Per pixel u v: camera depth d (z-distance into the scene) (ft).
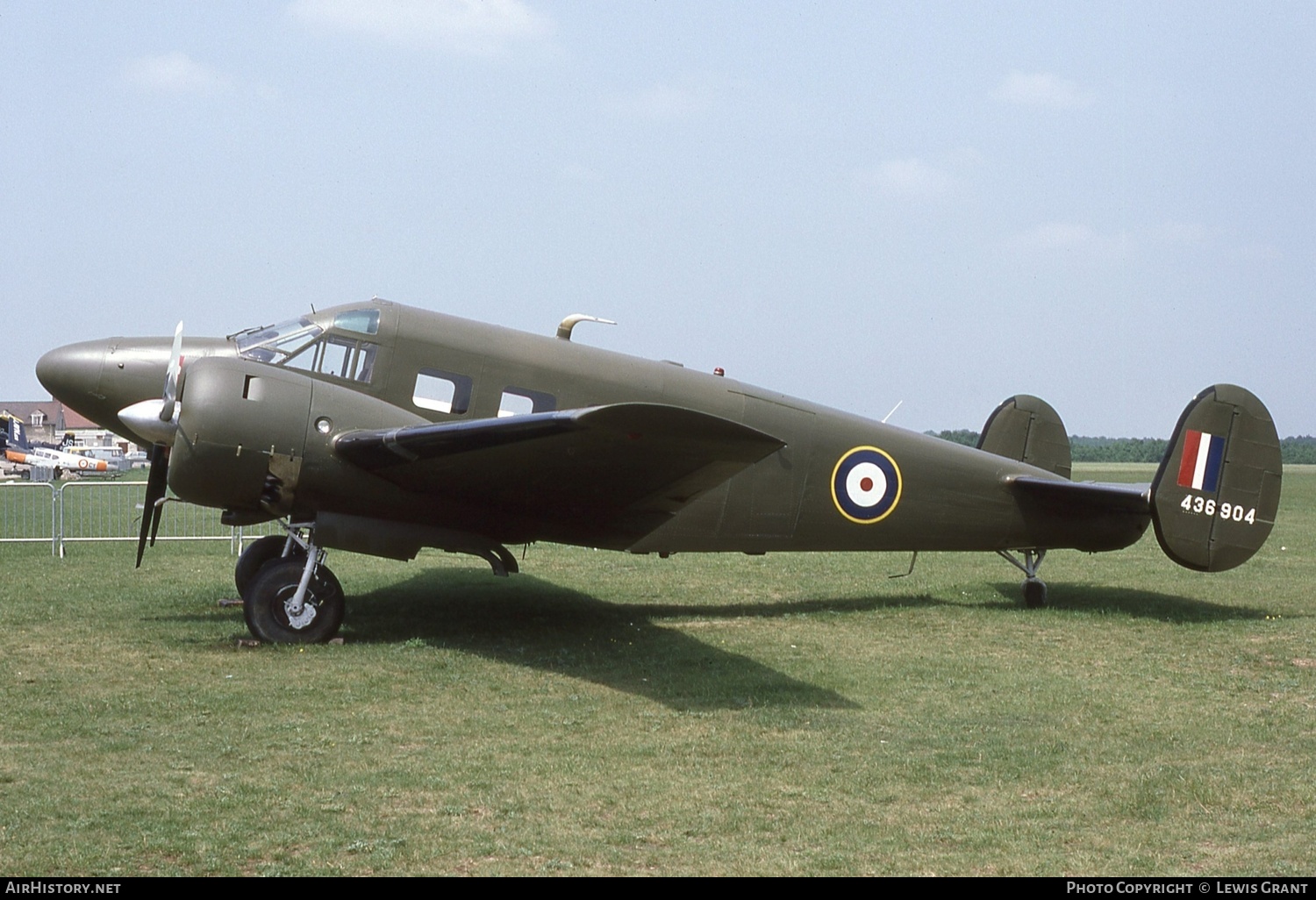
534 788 16.81
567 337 33.09
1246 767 18.47
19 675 23.40
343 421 26.96
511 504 28.07
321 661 25.20
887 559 50.14
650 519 28.99
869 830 15.37
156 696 21.74
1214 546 34.24
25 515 66.95
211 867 13.55
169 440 27.86
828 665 26.25
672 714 21.33
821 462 33.63
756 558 49.49
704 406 32.50
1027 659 27.30
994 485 35.37
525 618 31.89
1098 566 48.83
